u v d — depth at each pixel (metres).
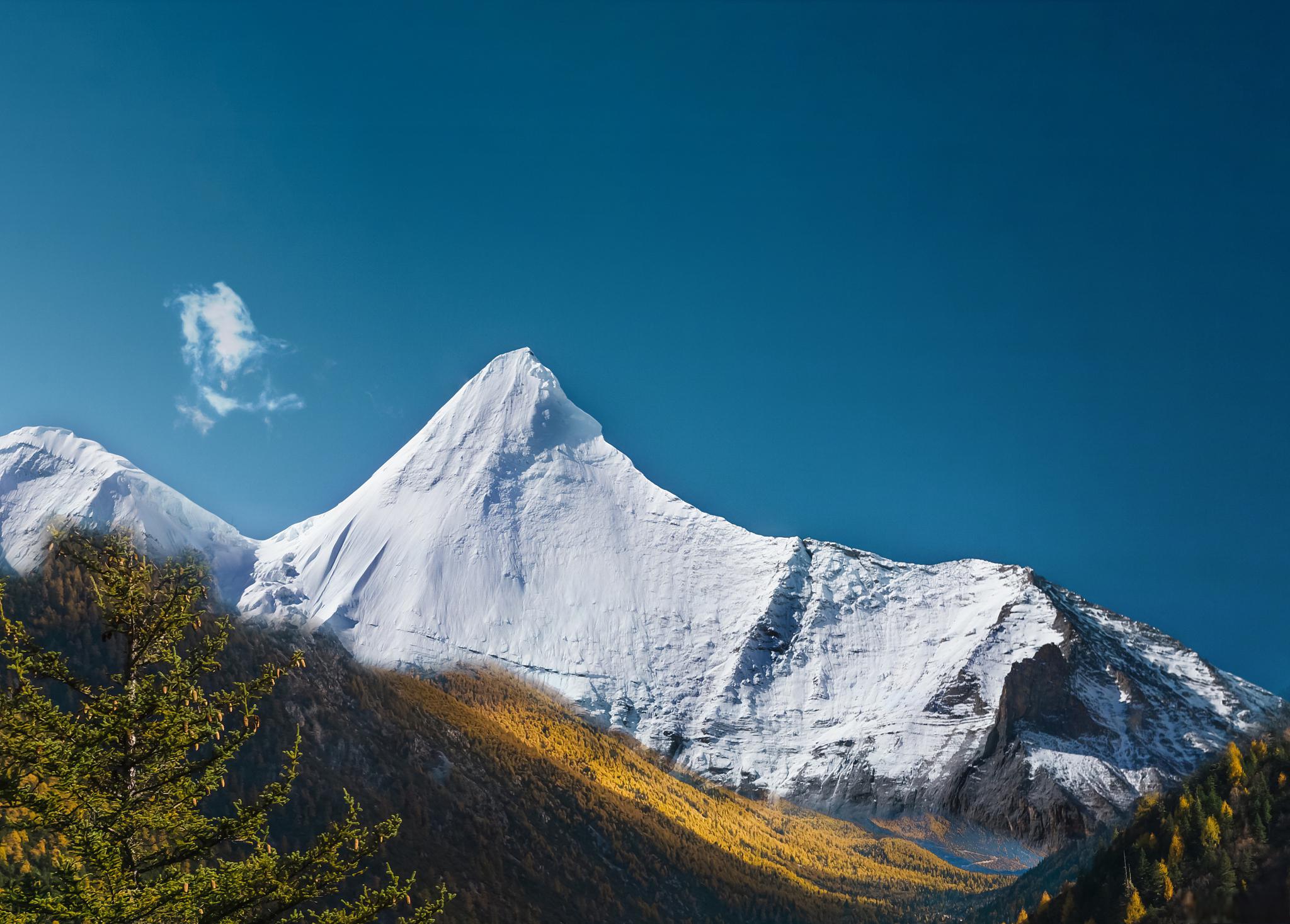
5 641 34.19
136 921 32.88
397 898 36.22
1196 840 128.62
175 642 37.56
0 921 31.33
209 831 35.50
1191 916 37.88
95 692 35.06
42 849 61.59
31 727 33.03
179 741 35.31
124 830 34.06
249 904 34.66
